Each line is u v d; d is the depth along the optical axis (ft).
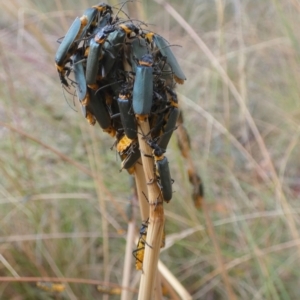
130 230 1.55
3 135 2.61
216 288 2.21
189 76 3.10
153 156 1.21
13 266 2.16
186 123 2.69
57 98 2.86
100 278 2.25
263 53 2.95
